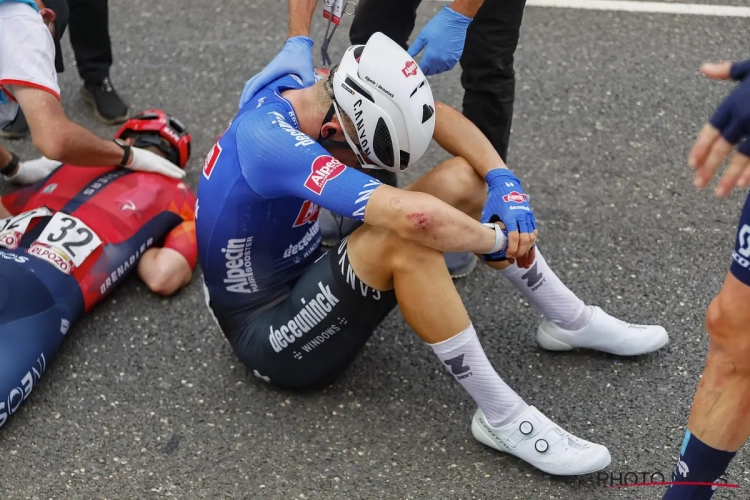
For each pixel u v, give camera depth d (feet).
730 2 15.19
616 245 10.31
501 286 9.78
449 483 7.58
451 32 7.80
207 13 14.66
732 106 5.05
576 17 14.74
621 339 8.64
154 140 10.27
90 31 11.62
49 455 7.78
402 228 6.53
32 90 8.17
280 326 7.69
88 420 8.14
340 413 8.23
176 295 9.59
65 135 8.41
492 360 8.85
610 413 8.27
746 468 7.64
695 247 10.29
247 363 8.16
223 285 7.95
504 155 9.73
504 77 9.09
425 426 8.13
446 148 7.77
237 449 7.87
